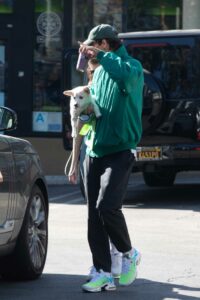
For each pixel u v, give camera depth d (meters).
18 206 15.02
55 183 34.81
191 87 26.55
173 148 26.44
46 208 16.84
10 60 37.19
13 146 15.19
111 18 37.16
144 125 26.39
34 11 37.12
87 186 14.93
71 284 15.70
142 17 37.12
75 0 37.12
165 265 17.36
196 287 15.41
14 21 37.12
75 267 17.25
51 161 36.84
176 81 26.67
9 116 15.52
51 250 19.08
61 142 36.84
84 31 37.22
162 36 26.81
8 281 15.99
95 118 14.63
